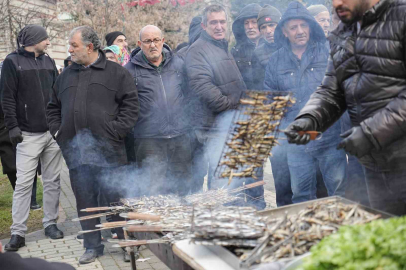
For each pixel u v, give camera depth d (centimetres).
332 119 269
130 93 431
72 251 453
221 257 193
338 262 158
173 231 246
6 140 535
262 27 497
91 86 422
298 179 427
